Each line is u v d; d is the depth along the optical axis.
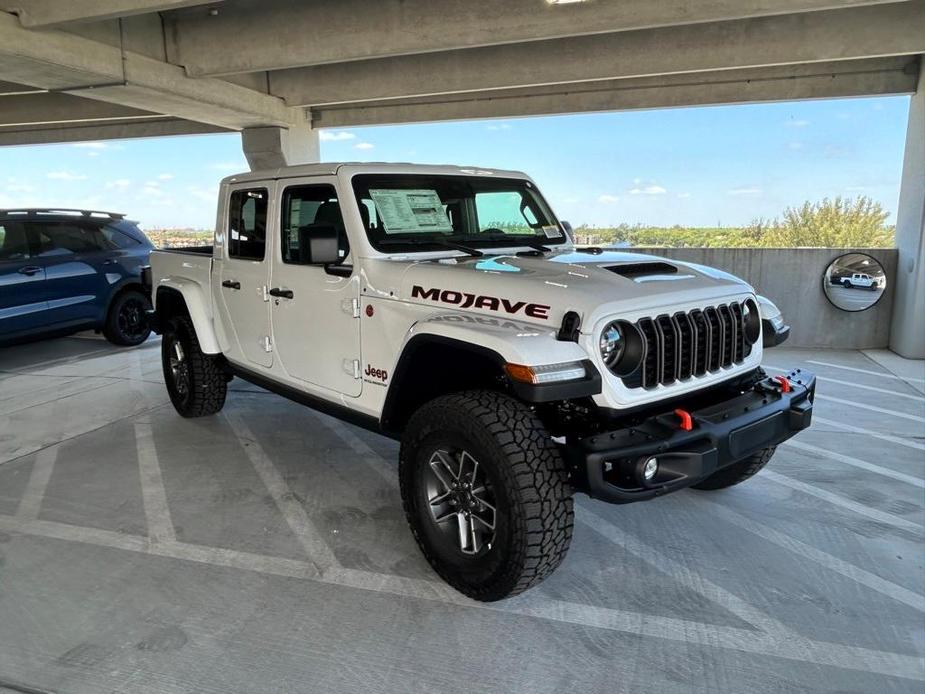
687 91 10.44
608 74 9.22
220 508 3.78
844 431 5.15
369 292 3.29
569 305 2.63
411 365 3.05
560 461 2.59
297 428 5.19
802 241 17.84
